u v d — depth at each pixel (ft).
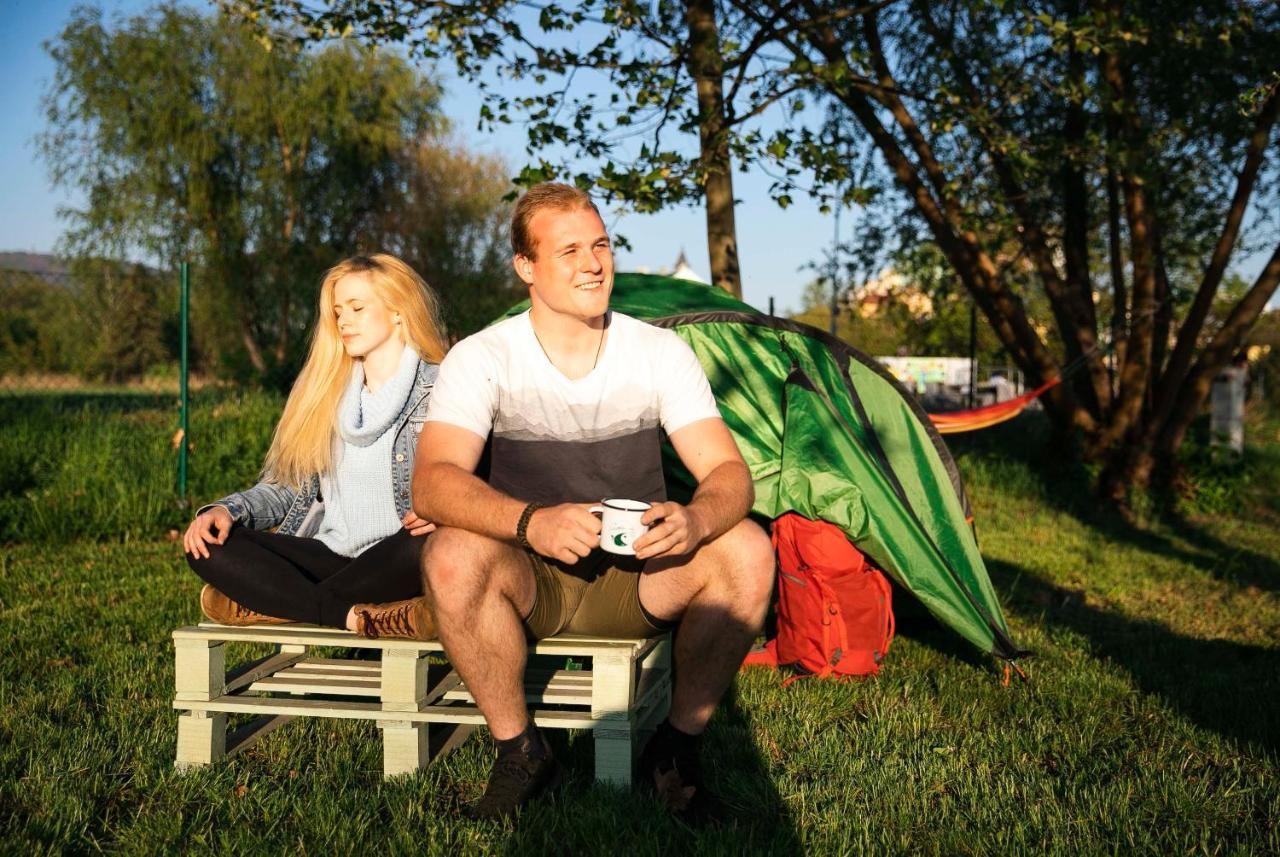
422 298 10.40
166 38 79.56
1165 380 32.53
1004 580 20.34
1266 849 7.93
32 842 7.48
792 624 13.14
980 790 8.98
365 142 79.15
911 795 8.75
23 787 8.51
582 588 8.97
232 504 9.81
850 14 22.40
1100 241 42.06
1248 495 34.17
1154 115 33.09
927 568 13.16
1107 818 8.31
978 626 12.91
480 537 8.03
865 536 12.99
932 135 31.22
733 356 15.21
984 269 33.65
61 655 13.03
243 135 79.77
